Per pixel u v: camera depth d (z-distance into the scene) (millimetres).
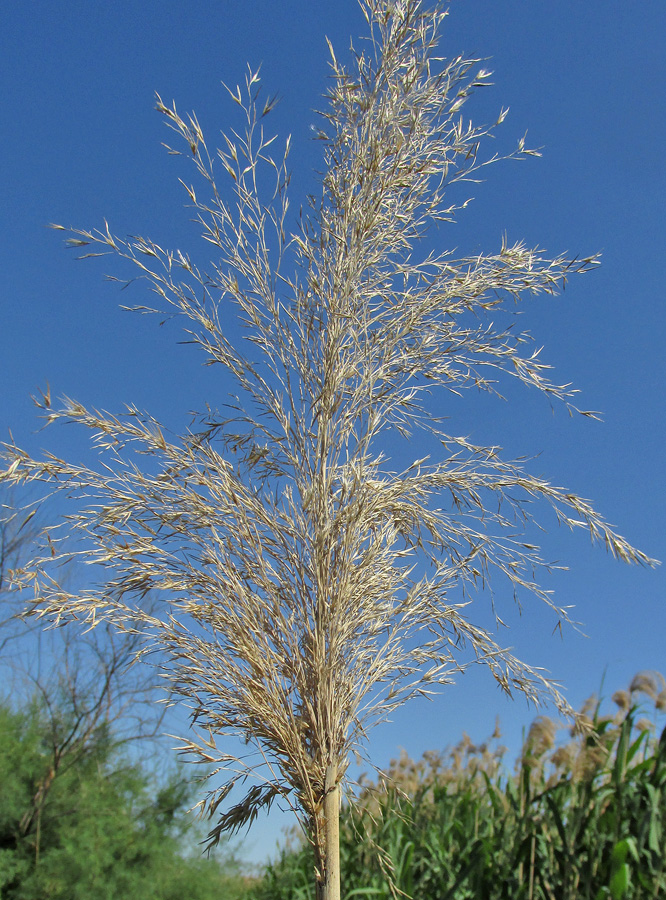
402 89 2707
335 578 2469
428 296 2701
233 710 2346
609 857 3164
